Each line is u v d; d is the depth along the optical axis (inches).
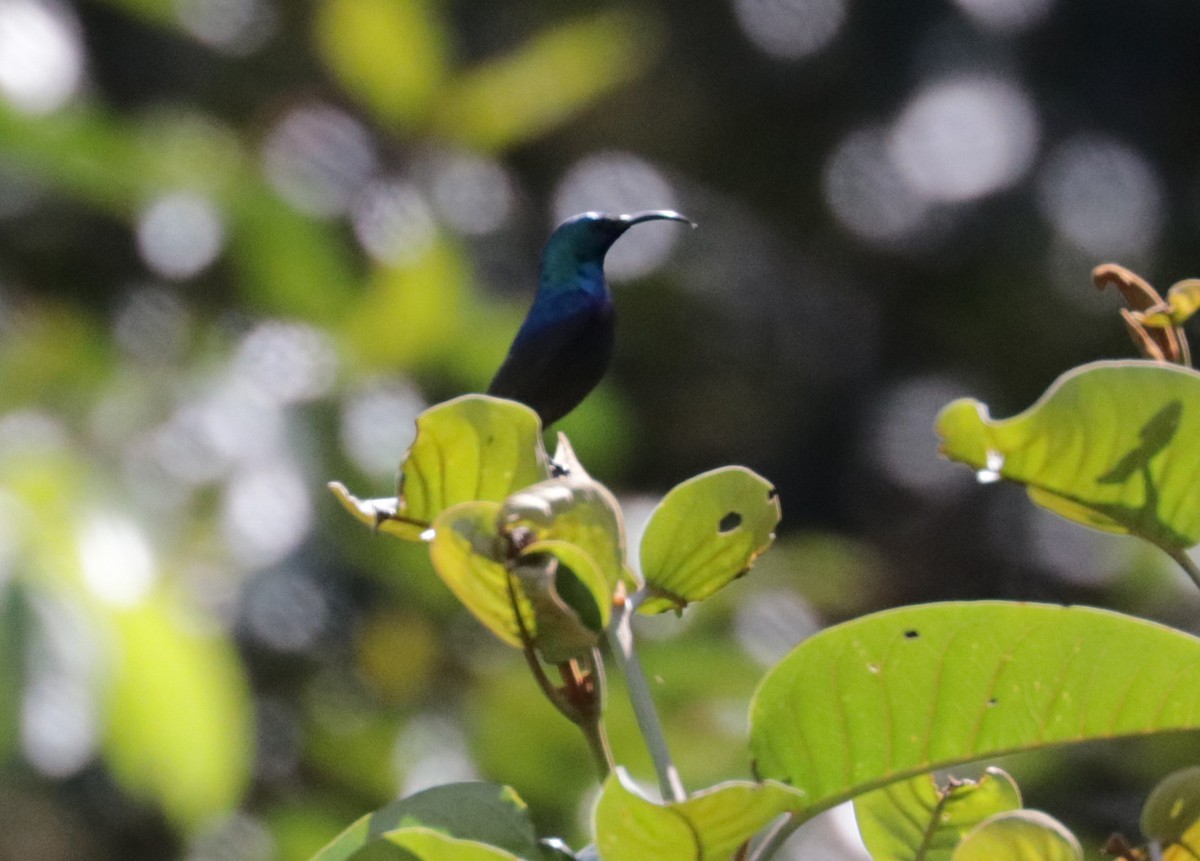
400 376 323.3
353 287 334.6
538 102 370.6
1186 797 116.4
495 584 102.4
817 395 812.6
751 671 335.3
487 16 766.5
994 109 842.2
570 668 106.2
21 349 311.3
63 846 376.2
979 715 110.4
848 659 109.3
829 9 850.8
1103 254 802.8
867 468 815.1
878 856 133.9
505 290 405.7
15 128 315.3
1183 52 866.1
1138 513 123.0
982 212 821.9
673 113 824.3
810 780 111.5
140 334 330.0
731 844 99.1
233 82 615.2
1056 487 123.1
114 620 223.3
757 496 114.9
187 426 291.4
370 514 115.3
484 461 113.2
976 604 107.0
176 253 336.5
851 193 844.0
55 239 431.8
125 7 396.5
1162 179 847.7
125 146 328.2
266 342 316.8
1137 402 117.6
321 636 334.0
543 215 666.8
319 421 309.7
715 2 836.6
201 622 247.0
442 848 102.7
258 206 335.0
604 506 101.4
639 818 97.0
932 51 874.8
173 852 383.6
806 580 431.5
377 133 369.4
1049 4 869.8
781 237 851.4
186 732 224.5
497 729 338.0
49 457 248.8
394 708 345.7
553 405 198.2
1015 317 818.8
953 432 121.2
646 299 734.5
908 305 836.0
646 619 354.6
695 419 782.5
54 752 213.9
